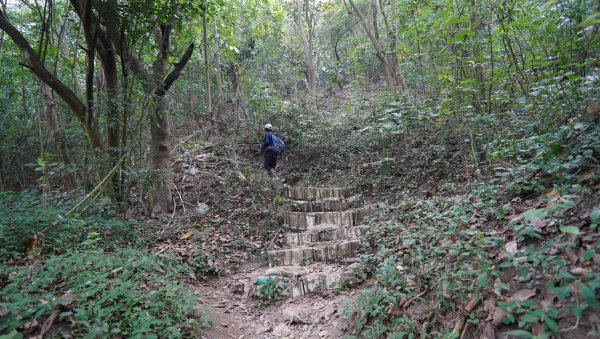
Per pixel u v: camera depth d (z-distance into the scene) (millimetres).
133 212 6477
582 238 2270
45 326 2570
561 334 1902
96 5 5203
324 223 5785
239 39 11344
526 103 4285
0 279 2986
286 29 20672
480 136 4930
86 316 2643
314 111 10070
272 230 5840
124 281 3305
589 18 2396
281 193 6797
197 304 3533
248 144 9828
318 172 8250
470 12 4973
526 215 2434
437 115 5270
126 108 5477
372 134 7453
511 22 4324
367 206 6043
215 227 5953
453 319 2537
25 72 8039
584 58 3553
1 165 8477
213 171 8117
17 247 3889
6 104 9219
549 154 3090
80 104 5531
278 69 13883
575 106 3346
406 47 7199
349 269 4066
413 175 6238
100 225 4801
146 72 6230
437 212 4121
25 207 4762
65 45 8945
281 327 3490
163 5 5586
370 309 3037
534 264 2273
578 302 1923
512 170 3344
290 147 9352
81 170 5777
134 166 6121
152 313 2969
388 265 3490
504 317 2156
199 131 10336
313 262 4758
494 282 2439
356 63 14914
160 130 6586
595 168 2793
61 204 5242
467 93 5004
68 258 3338
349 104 9828
